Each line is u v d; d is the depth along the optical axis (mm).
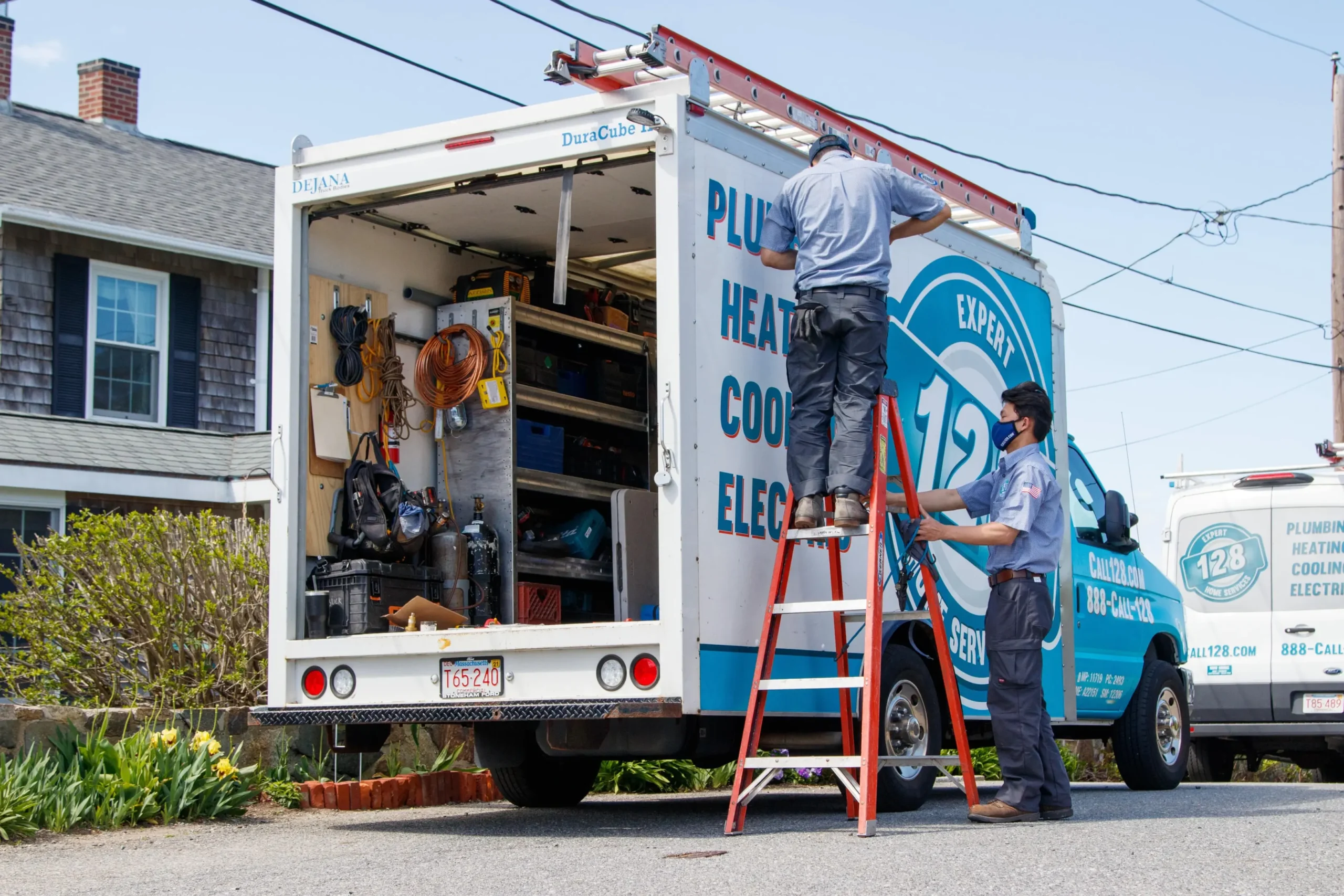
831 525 6160
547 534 8102
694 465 5816
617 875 4758
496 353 7703
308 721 6566
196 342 16672
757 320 6293
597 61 6027
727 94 6273
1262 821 6262
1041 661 6379
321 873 5125
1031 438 6441
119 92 20016
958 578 7480
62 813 6523
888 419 6348
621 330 8648
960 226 7680
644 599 7844
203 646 8516
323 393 7086
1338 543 11734
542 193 7145
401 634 6348
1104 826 6023
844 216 6148
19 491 13742
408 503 7113
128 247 16141
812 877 4574
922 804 6992
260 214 18344
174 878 5137
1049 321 8594
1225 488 12266
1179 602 9852
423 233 7789
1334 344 17969
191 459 15062
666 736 6188
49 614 8711
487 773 8422
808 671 6344
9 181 16031
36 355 15383
